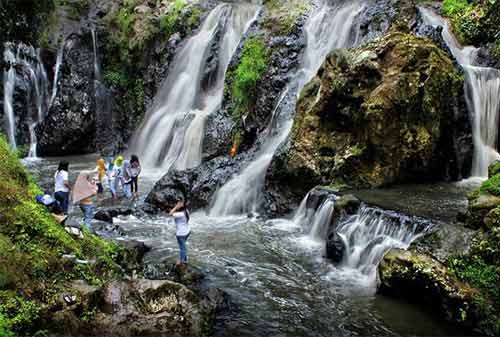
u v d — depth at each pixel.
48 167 22.00
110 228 12.71
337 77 14.31
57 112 25.19
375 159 13.68
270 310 8.61
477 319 7.84
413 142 13.55
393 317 8.34
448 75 13.91
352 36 17.89
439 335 7.75
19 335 6.57
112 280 7.64
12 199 8.56
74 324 6.96
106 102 26.56
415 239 9.46
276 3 22.06
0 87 24.55
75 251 8.47
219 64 22.36
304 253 11.44
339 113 14.35
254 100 18.91
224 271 10.31
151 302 7.42
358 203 11.45
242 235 12.70
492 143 14.73
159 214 14.73
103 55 26.92
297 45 19.22
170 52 24.53
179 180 15.61
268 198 14.56
